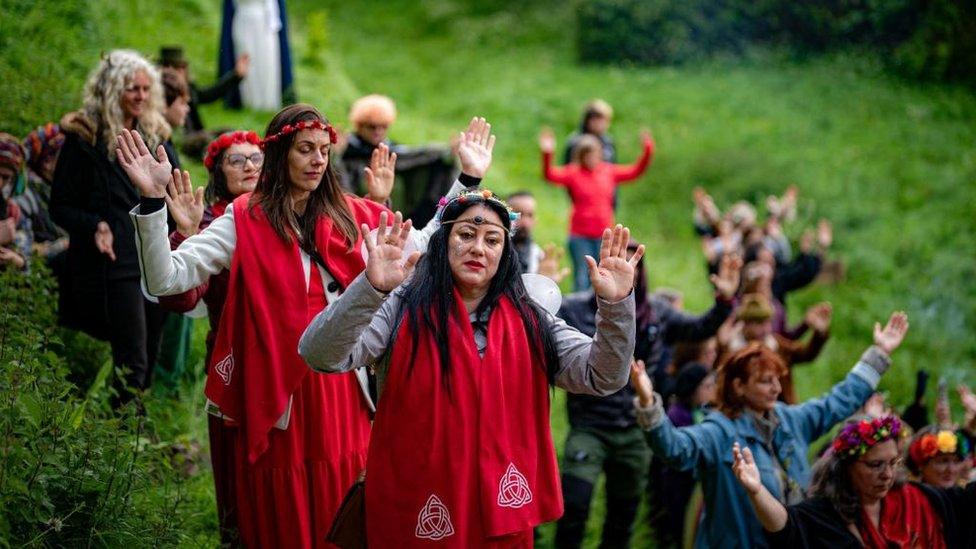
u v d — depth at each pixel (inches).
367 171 190.9
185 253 158.4
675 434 212.4
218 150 185.3
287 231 161.8
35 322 212.7
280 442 161.5
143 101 214.4
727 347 285.9
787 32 836.6
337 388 165.9
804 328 335.0
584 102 754.2
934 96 755.4
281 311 159.5
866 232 583.8
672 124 719.7
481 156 181.9
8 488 143.3
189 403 249.1
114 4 484.4
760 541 212.5
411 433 139.1
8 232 221.3
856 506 199.9
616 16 838.5
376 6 921.5
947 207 608.4
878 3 817.5
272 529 162.7
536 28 890.1
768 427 217.8
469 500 138.7
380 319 142.0
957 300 520.1
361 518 145.3
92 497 158.2
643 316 251.8
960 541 211.3
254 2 460.4
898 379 430.3
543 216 559.5
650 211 621.9
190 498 206.5
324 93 547.2
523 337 143.3
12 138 224.7
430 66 831.7
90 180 211.8
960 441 221.0
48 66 353.4
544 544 256.8
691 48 828.6
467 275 141.9
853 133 703.1
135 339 216.4
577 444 241.8
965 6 788.6
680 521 253.8
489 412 139.5
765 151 674.8
